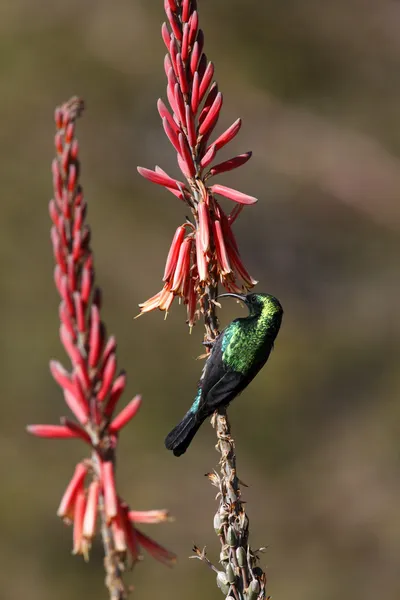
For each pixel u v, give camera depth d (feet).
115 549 11.31
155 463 55.98
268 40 79.97
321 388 64.75
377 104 79.00
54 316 62.13
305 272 70.95
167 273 12.77
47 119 73.10
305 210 72.69
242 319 16.03
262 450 60.95
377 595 53.36
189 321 13.03
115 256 65.87
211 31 79.51
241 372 15.24
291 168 73.82
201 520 53.83
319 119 77.25
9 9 77.56
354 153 75.10
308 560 55.21
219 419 12.45
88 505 11.29
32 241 65.98
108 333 61.77
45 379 58.85
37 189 68.95
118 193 69.82
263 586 11.93
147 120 74.02
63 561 51.21
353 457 60.54
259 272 70.28
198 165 12.61
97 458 11.47
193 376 60.95
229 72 77.20
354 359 66.03
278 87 78.07
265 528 57.11
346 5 82.74
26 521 52.06
